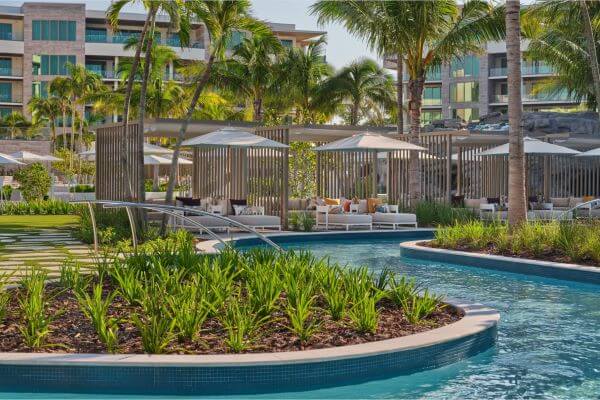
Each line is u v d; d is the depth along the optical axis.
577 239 13.95
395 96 46.31
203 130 25.02
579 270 12.32
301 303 7.50
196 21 20.03
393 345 6.92
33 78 74.88
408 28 25.50
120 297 9.03
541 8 22.23
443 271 14.05
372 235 21.12
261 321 7.54
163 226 17.81
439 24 25.72
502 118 41.62
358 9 25.88
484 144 30.41
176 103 45.28
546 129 37.91
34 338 6.95
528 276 13.23
